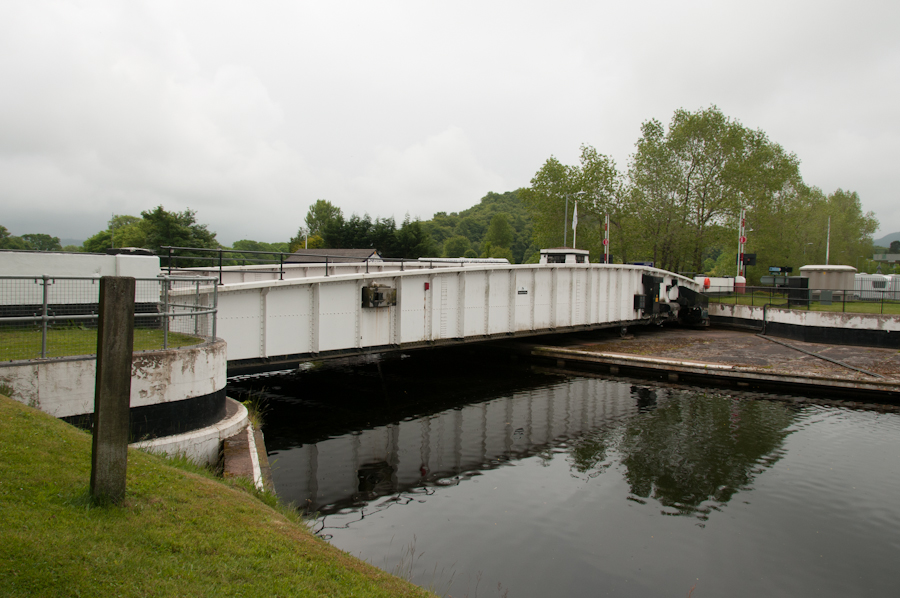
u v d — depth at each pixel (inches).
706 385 785.6
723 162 1883.6
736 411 652.1
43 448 214.5
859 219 3240.7
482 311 844.6
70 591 139.0
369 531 354.6
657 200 1915.6
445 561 318.0
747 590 298.2
